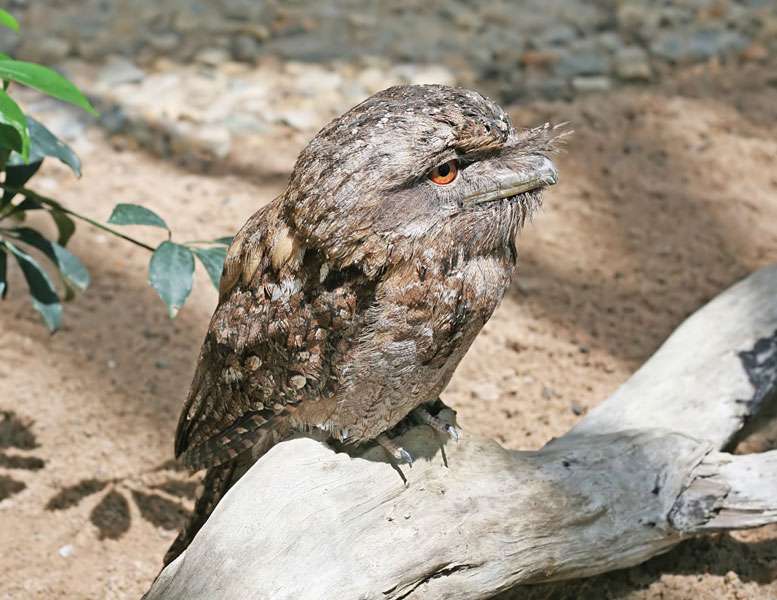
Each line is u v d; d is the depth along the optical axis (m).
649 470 5.80
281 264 5.11
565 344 8.21
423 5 12.59
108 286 8.62
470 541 5.27
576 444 5.96
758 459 5.99
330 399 5.33
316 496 5.20
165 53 11.55
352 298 5.00
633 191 9.67
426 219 4.84
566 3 12.60
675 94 10.95
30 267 6.38
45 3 12.28
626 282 8.77
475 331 5.33
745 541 6.37
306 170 4.86
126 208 5.89
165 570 5.17
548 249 9.12
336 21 12.25
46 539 6.59
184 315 8.42
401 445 5.58
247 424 5.55
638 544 5.70
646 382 6.78
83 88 10.90
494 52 11.70
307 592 4.89
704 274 8.78
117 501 6.91
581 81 11.16
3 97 4.80
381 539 5.12
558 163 10.01
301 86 11.11
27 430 7.31
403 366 5.15
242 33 11.96
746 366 6.69
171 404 7.63
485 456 5.65
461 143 4.78
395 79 11.22
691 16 12.24
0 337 8.02
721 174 9.82
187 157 10.14
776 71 11.23
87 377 7.77
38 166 6.34
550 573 5.54
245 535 5.02
